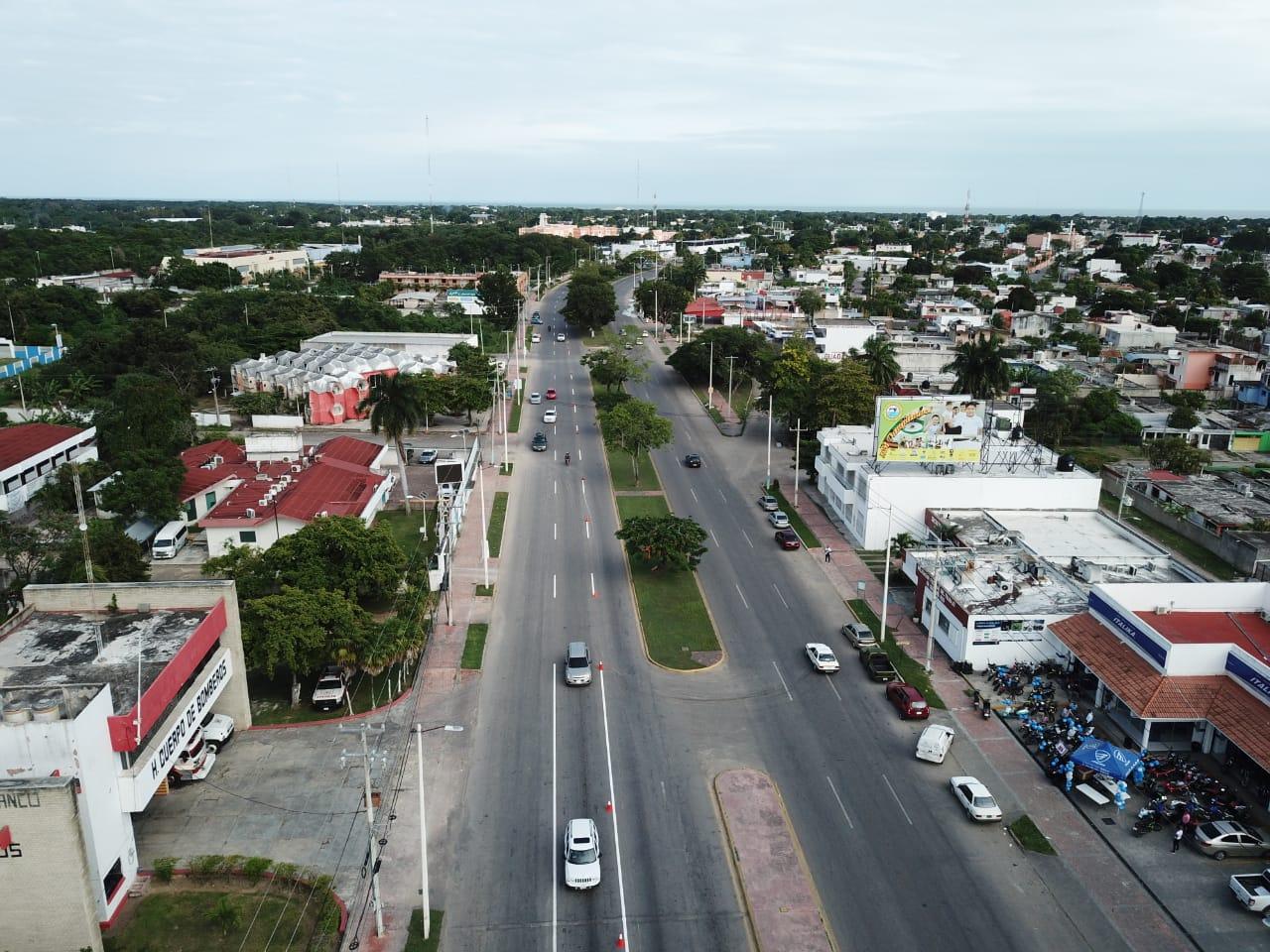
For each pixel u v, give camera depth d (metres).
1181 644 47.84
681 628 62.12
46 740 32.88
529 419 120.31
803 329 163.62
